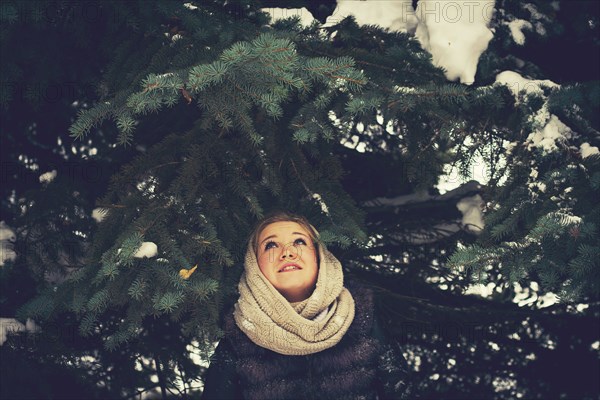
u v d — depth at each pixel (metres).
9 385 4.20
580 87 4.00
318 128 3.61
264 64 3.28
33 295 4.50
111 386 4.89
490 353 5.96
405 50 3.96
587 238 3.51
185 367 5.16
